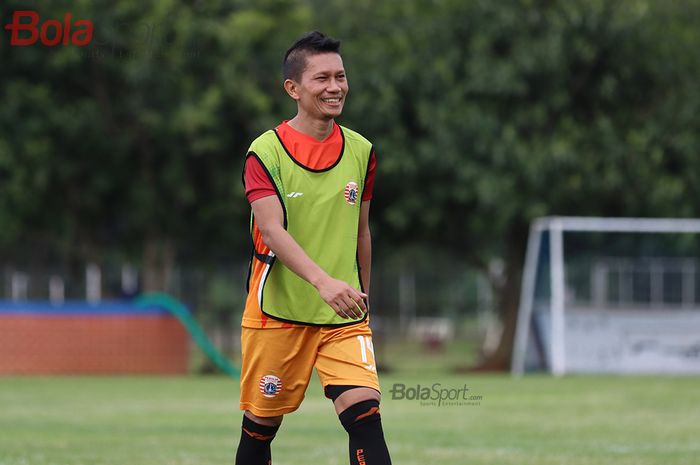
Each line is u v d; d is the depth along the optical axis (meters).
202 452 32.34
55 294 106.06
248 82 78.81
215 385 65.69
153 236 85.75
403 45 81.44
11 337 77.06
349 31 85.00
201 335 78.56
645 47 81.56
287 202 18.80
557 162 78.12
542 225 75.38
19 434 37.78
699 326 75.81
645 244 76.62
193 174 84.06
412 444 34.69
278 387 19.30
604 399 53.00
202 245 91.38
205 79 80.81
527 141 80.69
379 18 85.19
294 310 18.88
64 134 78.81
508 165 79.06
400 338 120.62
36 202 79.69
